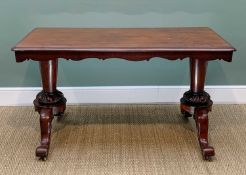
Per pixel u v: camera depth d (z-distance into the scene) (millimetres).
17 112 2410
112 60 2400
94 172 1790
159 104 2520
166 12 2301
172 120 2316
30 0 2256
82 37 1898
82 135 2135
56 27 2289
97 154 1942
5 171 1793
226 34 2357
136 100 2510
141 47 1716
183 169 1814
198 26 2330
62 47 1714
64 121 2295
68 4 2271
